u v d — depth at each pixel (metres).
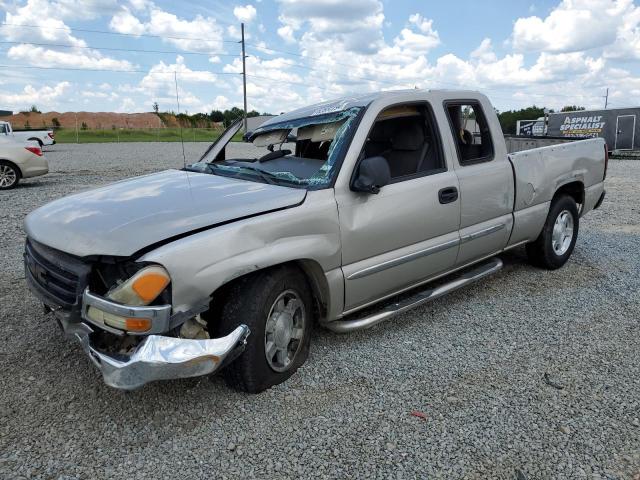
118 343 2.73
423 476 2.46
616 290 4.91
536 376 3.35
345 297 3.47
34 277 3.15
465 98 4.38
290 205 3.13
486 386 3.23
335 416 2.91
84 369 3.38
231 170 3.94
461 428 2.81
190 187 3.47
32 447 2.63
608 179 13.80
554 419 2.89
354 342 3.81
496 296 4.75
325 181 3.37
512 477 2.45
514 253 6.09
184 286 2.62
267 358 3.08
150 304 2.56
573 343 3.82
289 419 2.88
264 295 2.97
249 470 2.49
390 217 3.59
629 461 2.55
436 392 3.16
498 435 2.75
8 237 7.00
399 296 4.53
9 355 3.57
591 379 3.31
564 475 2.46
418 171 4.04
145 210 3.01
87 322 2.69
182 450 2.62
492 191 4.40
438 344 3.79
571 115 25.75
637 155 22.53
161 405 2.99
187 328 2.77
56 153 25.61
